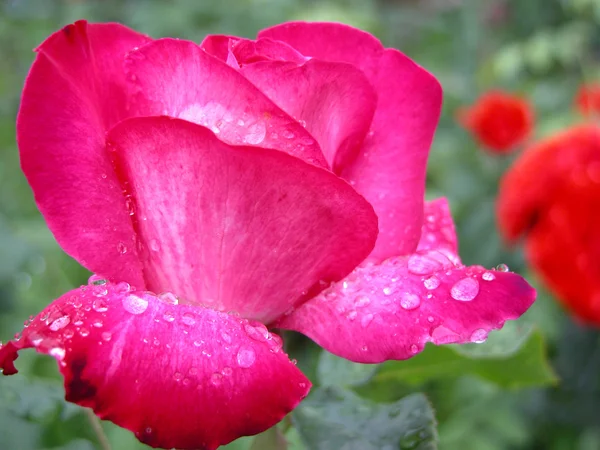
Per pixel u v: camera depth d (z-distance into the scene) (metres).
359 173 0.18
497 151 0.61
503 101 0.59
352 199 0.15
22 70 0.76
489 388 0.42
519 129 0.59
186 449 0.13
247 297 0.15
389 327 0.15
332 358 0.20
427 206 0.20
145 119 0.14
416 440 0.16
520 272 0.53
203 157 0.14
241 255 0.15
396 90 0.18
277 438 0.16
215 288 0.15
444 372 0.20
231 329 0.14
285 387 0.14
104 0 0.85
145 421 0.13
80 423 0.19
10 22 0.76
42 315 0.14
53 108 0.15
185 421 0.13
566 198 0.37
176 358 0.13
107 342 0.13
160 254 0.15
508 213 0.40
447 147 0.71
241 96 0.15
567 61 0.74
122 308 0.14
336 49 0.18
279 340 0.15
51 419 0.19
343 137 0.17
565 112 0.71
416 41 1.20
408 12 1.30
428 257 0.17
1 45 0.76
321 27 0.18
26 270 0.43
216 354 0.14
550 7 1.01
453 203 0.59
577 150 0.38
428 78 0.18
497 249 0.55
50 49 0.15
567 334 0.47
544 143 0.40
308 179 0.14
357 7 0.89
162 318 0.14
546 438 0.47
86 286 0.15
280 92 0.15
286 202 0.15
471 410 0.43
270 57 0.16
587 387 0.46
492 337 0.20
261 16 0.77
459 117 0.71
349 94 0.16
